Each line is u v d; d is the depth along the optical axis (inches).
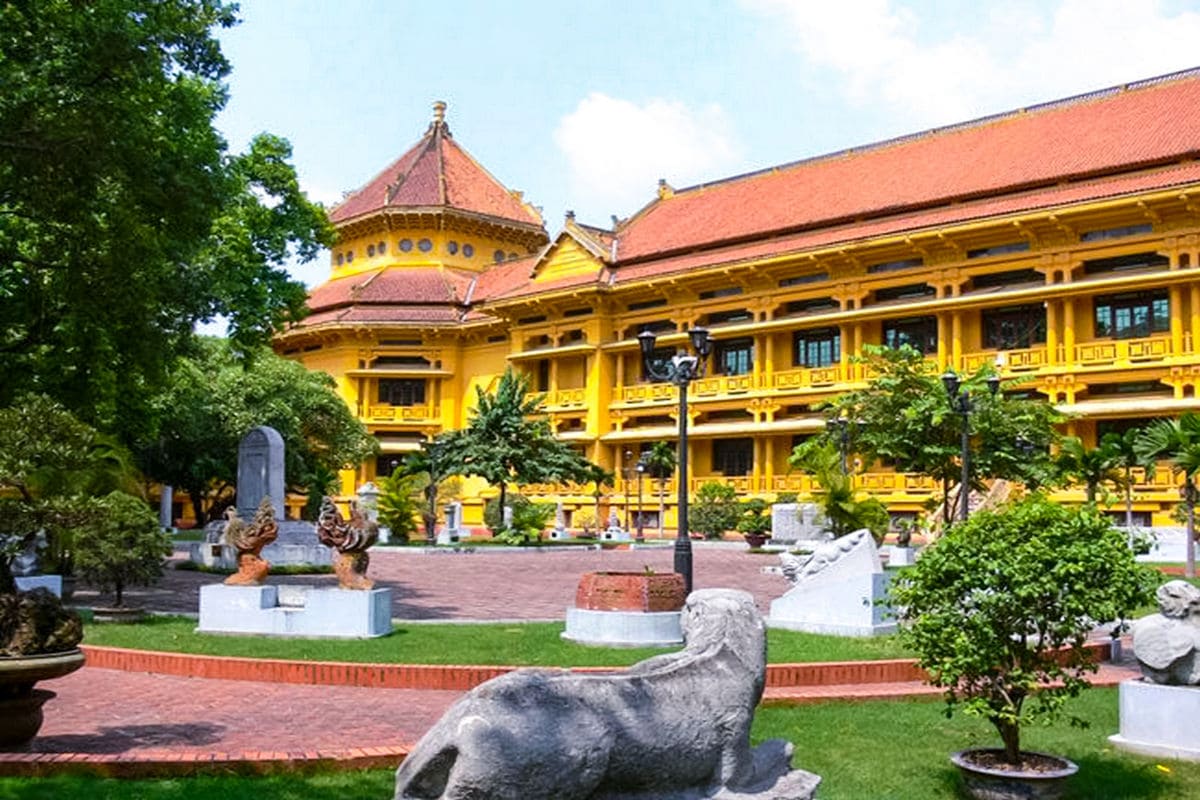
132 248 632.4
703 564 1284.4
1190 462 1103.0
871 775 350.9
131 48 622.8
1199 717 369.1
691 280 2142.0
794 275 2034.9
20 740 356.2
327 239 1544.0
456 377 2687.0
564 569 1187.9
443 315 2684.5
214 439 1995.6
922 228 1811.0
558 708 226.1
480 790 212.2
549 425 1847.9
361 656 524.7
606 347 2319.1
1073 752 378.9
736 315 2156.7
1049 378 1715.1
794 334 2098.9
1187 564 1118.4
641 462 2090.3
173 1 732.7
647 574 586.2
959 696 453.7
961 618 332.2
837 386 1950.1
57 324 756.0
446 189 2903.5
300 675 494.3
